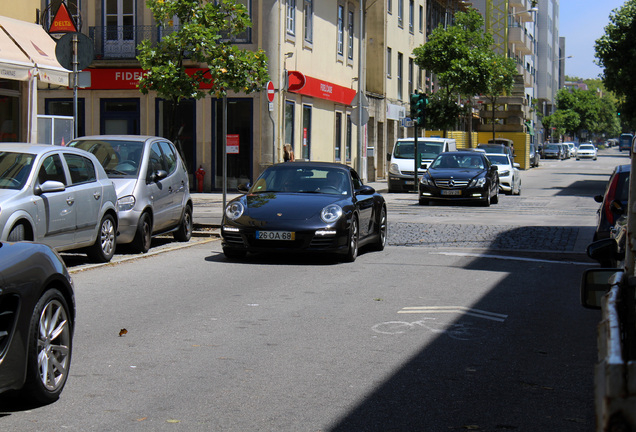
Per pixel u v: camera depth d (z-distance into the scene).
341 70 40.12
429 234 17.36
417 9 53.88
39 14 21.94
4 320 5.02
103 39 31.86
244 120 31.72
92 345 7.24
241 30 18.25
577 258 13.74
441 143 35.94
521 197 31.56
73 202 11.45
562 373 6.43
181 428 5.02
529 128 86.56
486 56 49.06
